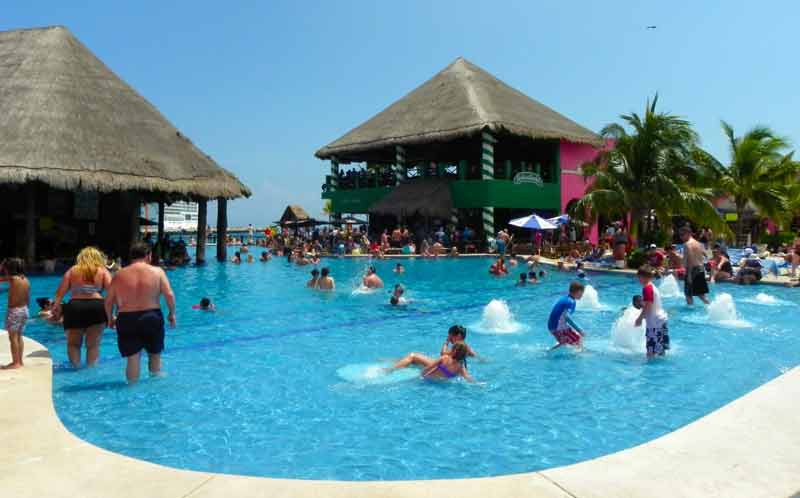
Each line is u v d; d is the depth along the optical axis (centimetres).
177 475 368
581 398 622
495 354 829
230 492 342
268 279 1894
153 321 679
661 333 795
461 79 3575
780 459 372
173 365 766
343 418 561
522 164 3136
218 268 2331
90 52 2536
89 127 2147
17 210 2375
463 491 339
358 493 339
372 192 3644
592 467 367
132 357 676
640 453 385
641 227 2466
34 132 2009
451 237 3022
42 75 2225
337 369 748
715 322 1068
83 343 886
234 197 2438
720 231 2286
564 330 855
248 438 508
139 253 686
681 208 2253
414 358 763
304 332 1000
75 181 1941
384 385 674
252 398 623
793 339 918
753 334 958
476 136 3306
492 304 1085
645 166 2270
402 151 3400
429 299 1416
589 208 2231
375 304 1339
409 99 3778
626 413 573
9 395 548
